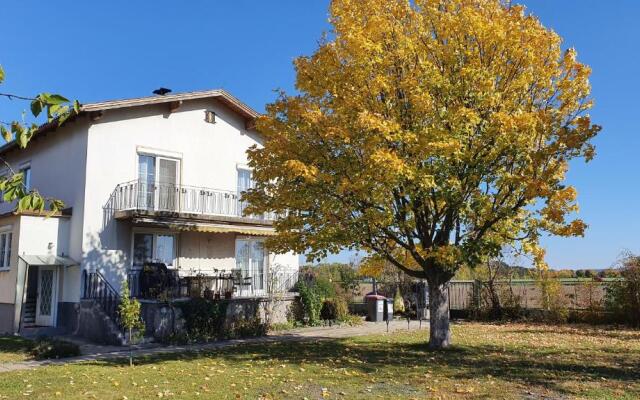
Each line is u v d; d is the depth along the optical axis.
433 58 12.79
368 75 12.59
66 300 18.67
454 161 11.89
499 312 23.72
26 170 22.77
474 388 8.91
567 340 15.92
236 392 8.83
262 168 13.30
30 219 18.20
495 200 12.74
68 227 19.00
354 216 12.69
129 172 19.58
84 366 11.90
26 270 17.67
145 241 19.83
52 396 8.69
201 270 21.17
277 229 13.45
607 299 21.36
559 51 12.66
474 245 12.28
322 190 12.47
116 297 16.94
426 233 13.74
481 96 11.95
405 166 11.29
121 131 19.50
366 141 11.88
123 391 9.05
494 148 11.98
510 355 12.82
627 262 20.78
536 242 13.38
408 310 25.61
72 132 19.69
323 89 13.30
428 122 12.28
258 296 20.50
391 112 12.68
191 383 9.68
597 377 9.87
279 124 13.55
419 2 12.93
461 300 25.30
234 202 22.27
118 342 15.98
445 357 12.54
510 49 12.38
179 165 20.98
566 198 11.53
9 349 14.67
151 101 19.73
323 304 22.61
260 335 18.70
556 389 8.79
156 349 15.23
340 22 13.19
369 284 29.53
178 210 20.42
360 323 22.62
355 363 11.77
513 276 23.89
